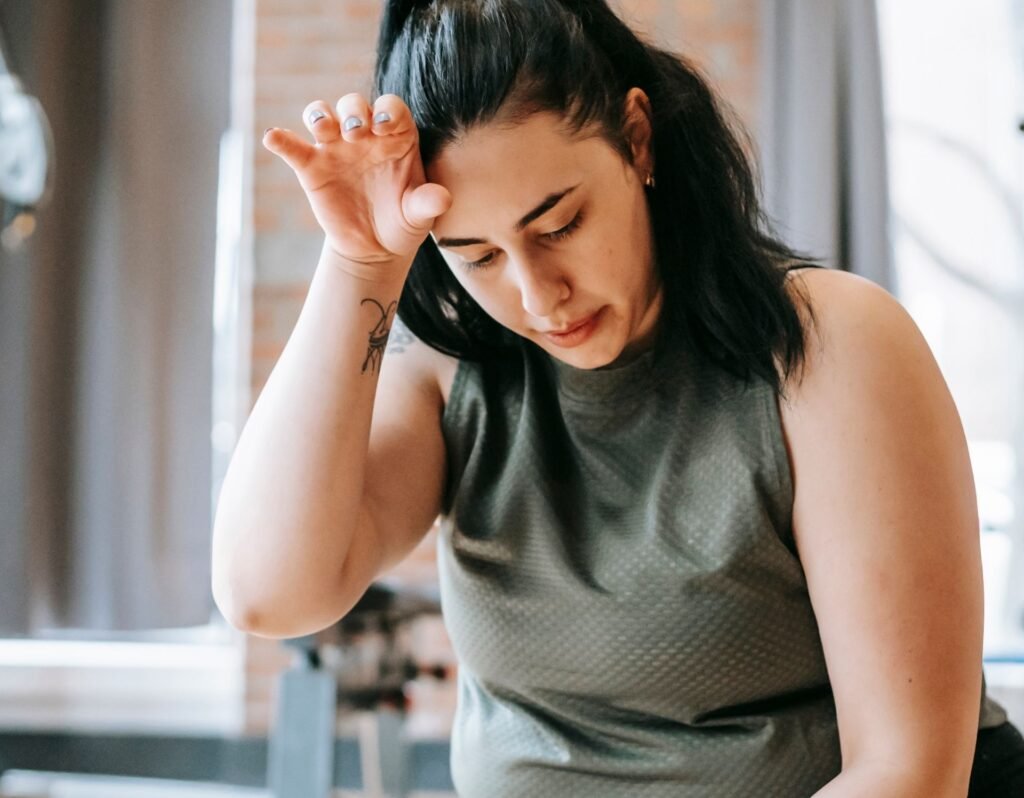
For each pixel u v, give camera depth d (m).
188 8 3.67
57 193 3.61
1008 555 3.59
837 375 0.91
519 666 1.00
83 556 3.61
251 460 0.97
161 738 3.72
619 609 0.96
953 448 0.91
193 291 3.64
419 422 1.08
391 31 0.95
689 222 0.95
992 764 1.00
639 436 1.00
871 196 3.54
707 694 0.95
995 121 3.66
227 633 3.96
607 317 0.92
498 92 0.84
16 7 3.60
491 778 1.03
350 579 0.99
